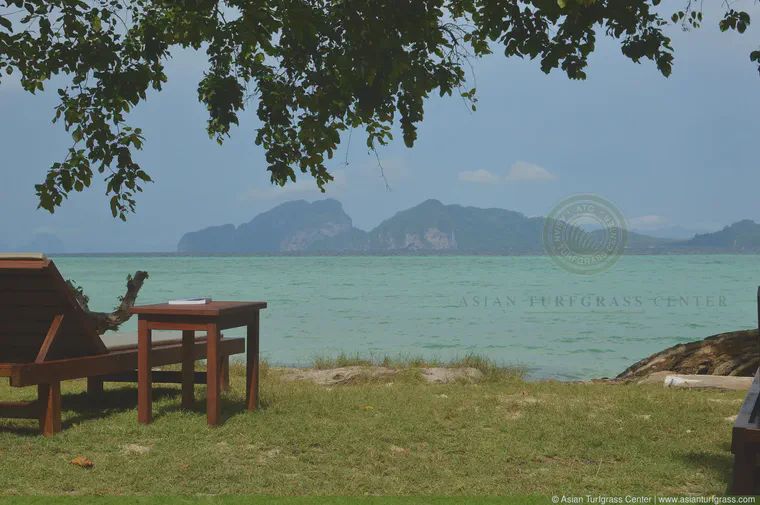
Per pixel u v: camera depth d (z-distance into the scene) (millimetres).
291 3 4852
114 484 3781
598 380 9836
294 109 5422
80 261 139625
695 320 22469
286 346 15477
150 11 6734
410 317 23125
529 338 17375
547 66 5684
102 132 6262
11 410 5039
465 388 7980
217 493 3635
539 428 5207
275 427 5168
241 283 47906
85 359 5320
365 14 4766
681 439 4918
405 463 4270
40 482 3811
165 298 31781
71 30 6344
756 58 8078
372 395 6867
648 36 6242
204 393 6938
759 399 3547
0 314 5375
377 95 5062
